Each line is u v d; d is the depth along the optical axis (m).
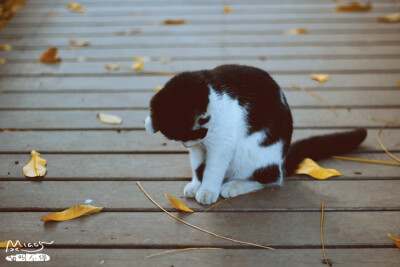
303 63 2.90
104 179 1.83
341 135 1.95
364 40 3.20
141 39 3.26
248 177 1.77
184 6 3.86
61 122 2.25
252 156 1.70
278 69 2.82
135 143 2.09
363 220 1.59
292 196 1.73
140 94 2.55
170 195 1.74
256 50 3.08
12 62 2.90
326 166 1.93
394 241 1.49
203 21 3.55
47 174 1.85
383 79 2.69
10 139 2.09
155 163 1.95
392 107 2.40
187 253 1.44
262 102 1.65
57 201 1.69
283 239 1.50
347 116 2.32
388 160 1.96
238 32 3.36
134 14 3.70
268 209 1.65
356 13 3.66
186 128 1.39
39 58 2.95
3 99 2.45
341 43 3.16
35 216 1.61
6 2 3.79
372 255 1.43
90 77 2.73
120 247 1.47
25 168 1.85
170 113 1.38
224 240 1.50
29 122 2.24
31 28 3.42
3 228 1.54
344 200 1.70
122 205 1.67
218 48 3.11
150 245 1.47
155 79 2.71
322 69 2.82
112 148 2.04
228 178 1.85
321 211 1.64
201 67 2.84
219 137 1.57
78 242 1.48
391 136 2.14
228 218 1.61
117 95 2.53
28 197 1.71
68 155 1.99
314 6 3.83
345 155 2.02
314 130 2.21
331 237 1.51
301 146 1.93
